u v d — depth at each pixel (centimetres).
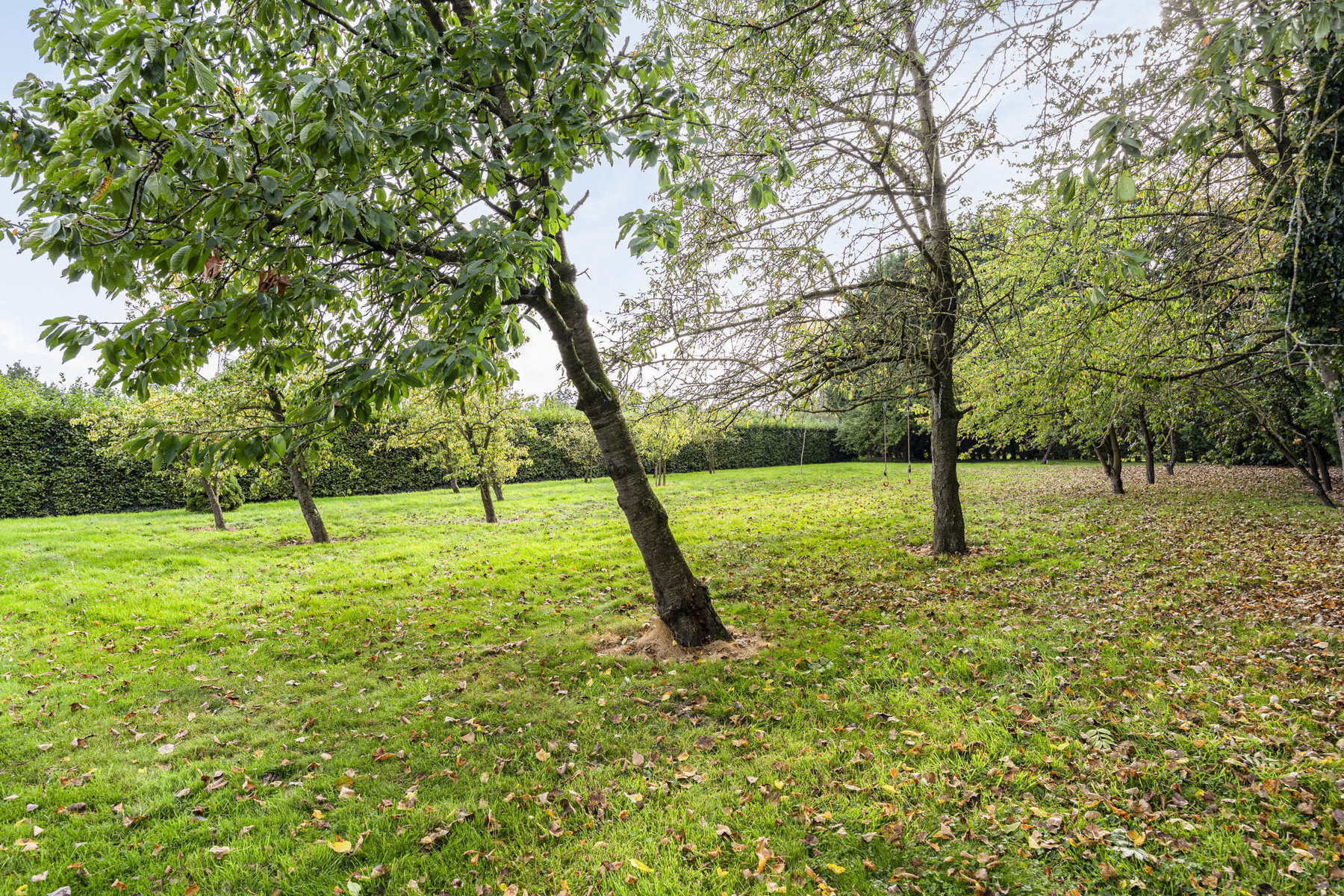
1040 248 683
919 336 798
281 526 1614
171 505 2030
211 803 387
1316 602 620
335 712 512
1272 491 1374
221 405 1202
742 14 636
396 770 424
